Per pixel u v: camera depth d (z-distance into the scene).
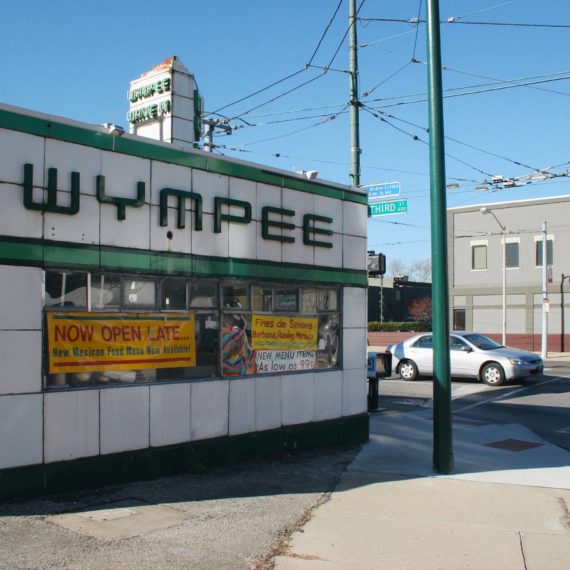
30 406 7.15
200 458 8.80
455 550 5.98
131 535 6.14
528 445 11.26
